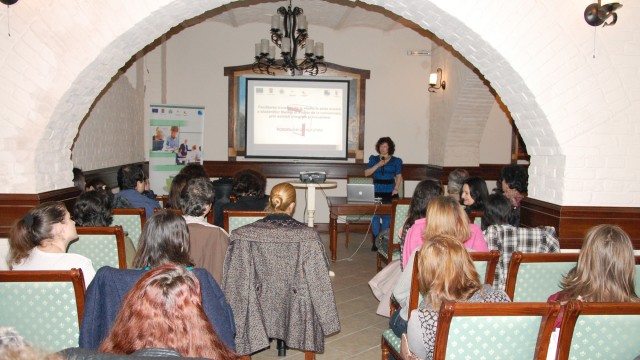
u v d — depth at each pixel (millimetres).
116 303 1715
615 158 3230
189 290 1188
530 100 3268
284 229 2475
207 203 2549
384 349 2705
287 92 7148
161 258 1829
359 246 6371
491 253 2271
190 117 6836
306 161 7215
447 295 1720
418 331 1748
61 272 1784
